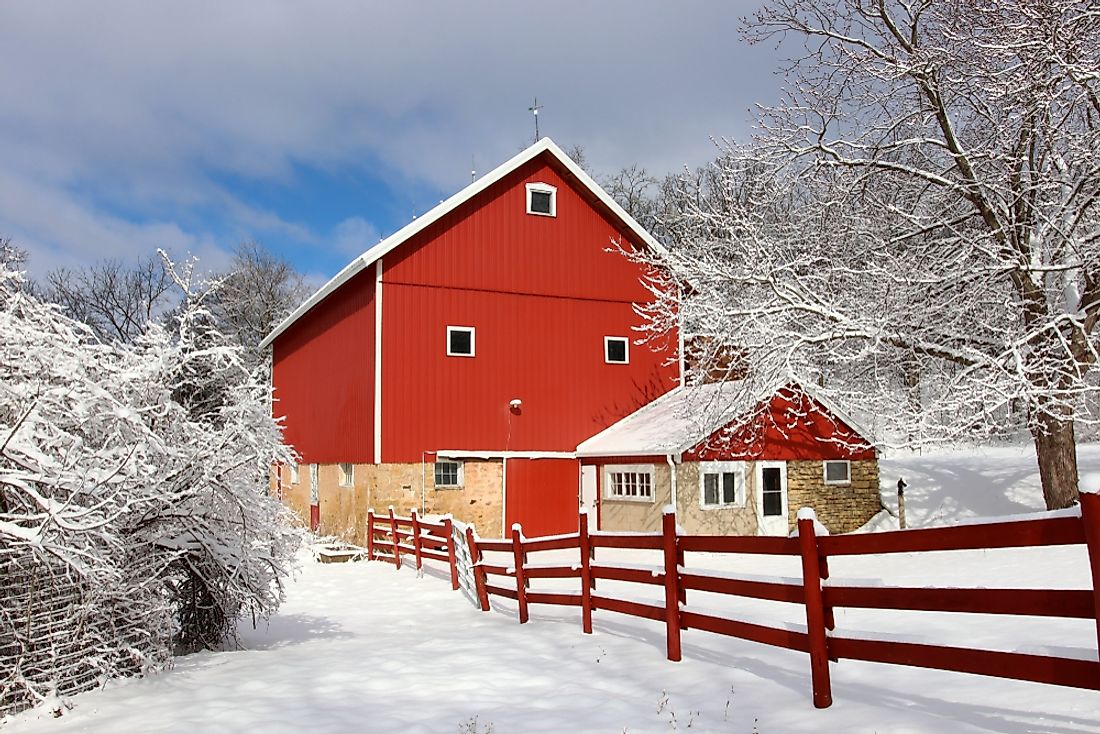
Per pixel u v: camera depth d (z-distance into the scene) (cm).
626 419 2239
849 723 490
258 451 814
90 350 725
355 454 2072
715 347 1795
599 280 2255
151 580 725
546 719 561
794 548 566
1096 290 1493
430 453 2003
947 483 2011
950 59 1554
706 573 673
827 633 537
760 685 601
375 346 1975
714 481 1802
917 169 1622
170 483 767
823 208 1731
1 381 585
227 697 644
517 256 2155
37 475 568
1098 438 2272
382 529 1831
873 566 1361
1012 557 1267
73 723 576
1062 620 750
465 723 553
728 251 1783
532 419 2127
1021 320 1603
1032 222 1586
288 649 882
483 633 927
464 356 2064
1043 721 452
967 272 1539
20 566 615
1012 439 2378
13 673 603
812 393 1783
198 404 893
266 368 941
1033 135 1514
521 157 2142
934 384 1716
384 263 1997
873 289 1630
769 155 1680
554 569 932
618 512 1991
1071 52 1388
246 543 855
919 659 473
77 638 659
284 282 5106
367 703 619
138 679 705
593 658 737
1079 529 387
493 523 2056
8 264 1051
